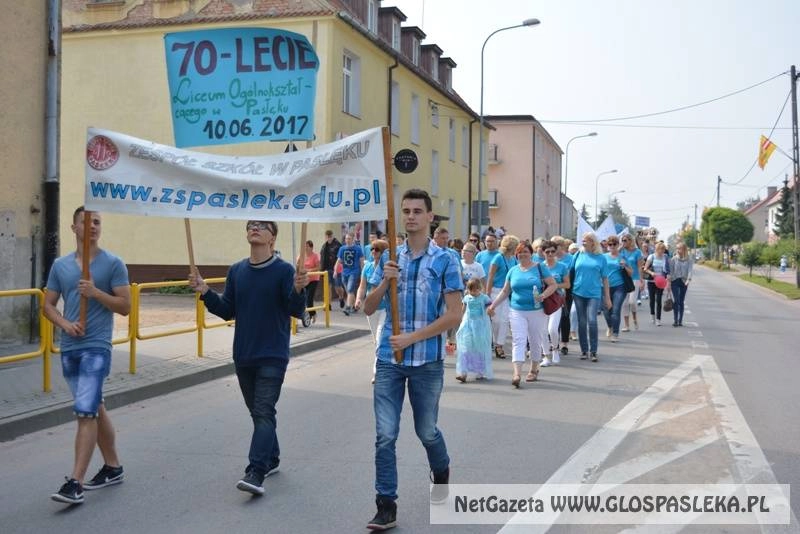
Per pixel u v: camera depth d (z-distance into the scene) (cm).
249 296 546
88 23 2412
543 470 604
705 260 9394
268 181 540
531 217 5656
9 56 1106
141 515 512
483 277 1210
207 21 2292
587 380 1011
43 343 837
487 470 603
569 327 1255
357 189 525
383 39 2833
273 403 546
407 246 494
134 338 961
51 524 497
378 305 488
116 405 844
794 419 780
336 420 778
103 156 562
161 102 2380
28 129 1138
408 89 2927
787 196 8438
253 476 535
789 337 1540
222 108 584
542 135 6119
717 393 917
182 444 691
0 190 1095
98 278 541
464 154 3809
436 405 489
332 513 511
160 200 559
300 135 574
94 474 600
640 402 864
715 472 598
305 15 2212
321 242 2216
